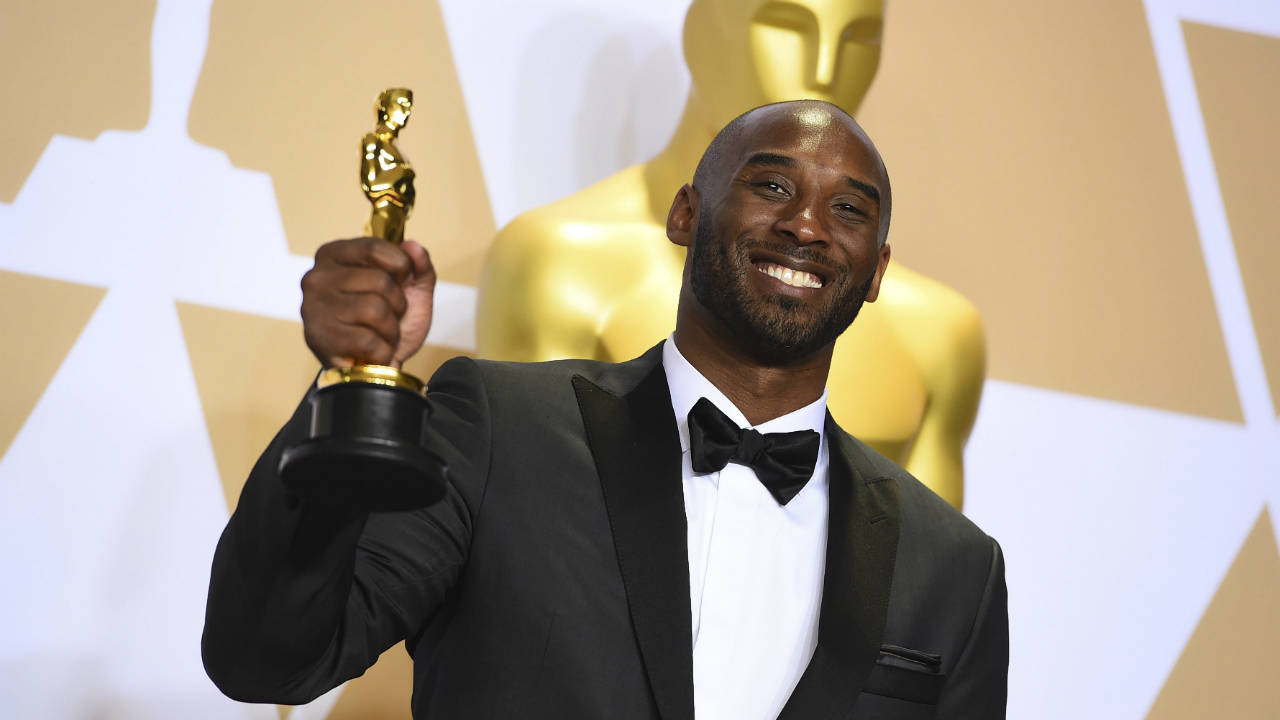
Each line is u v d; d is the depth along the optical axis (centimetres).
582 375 570
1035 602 1091
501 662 490
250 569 416
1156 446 1142
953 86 1159
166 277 945
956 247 1134
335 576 423
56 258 923
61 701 866
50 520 885
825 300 553
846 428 909
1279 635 1134
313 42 1015
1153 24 1220
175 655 895
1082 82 1192
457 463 515
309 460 368
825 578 541
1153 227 1181
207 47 988
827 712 504
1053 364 1134
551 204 959
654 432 542
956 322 962
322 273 394
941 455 945
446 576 502
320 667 459
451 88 1041
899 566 557
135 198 950
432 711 500
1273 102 1238
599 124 1073
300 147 997
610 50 1084
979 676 567
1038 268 1148
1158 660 1105
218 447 933
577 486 521
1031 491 1109
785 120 577
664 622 495
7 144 930
